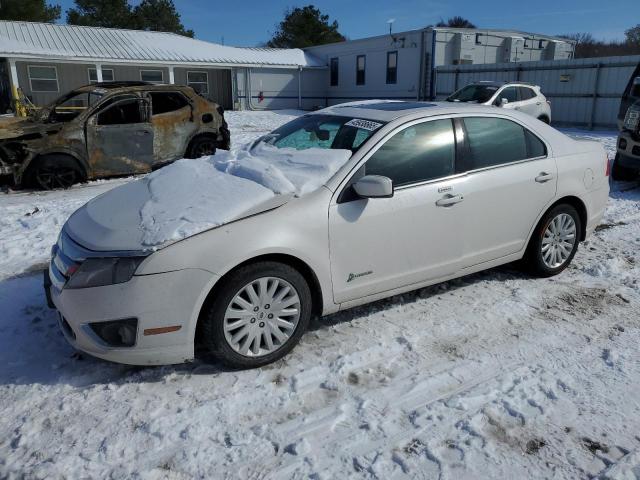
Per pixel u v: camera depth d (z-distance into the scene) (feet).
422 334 12.56
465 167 13.55
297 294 11.23
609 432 9.23
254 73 98.99
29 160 27.53
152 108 31.68
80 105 31.24
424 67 85.61
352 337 12.42
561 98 68.23
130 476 8.25
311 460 8.59
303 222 11.11
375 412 9.77
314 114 15.47
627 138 28.91
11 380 10.71
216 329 10.51
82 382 10.65
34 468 8.36
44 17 131.03
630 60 59.77
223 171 12.68
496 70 74.84
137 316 9.87
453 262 13.61
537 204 14.85
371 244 12.07
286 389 10.46
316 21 156.46
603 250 18.51
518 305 14.07
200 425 9.38
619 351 11.79
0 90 82.07
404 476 8.29
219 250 10.22
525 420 9.54
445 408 9.86
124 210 11.32
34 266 17.10
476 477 8.27
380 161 12.30
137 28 155.84
